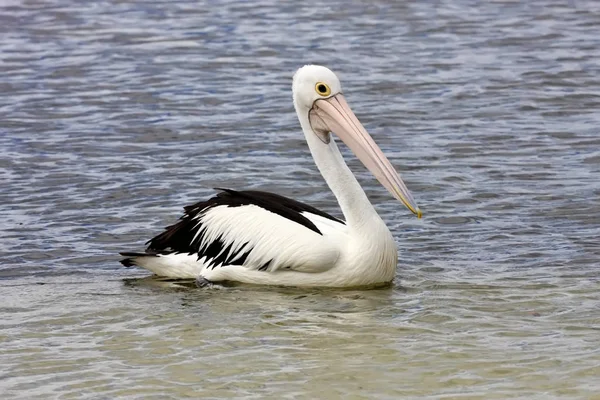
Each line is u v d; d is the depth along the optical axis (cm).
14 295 1270
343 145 1966
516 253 1402
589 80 2348
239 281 1307
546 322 1132
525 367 1004
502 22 2942
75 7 3222
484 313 1169
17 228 1527
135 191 1695
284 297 1248
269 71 2503
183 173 1788
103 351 1074
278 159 1869
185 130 2055
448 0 3238
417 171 1783
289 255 1262
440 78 2403
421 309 1187
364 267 1262
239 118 2134
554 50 2625
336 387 966
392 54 2633
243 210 1309
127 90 2353
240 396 951
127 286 1309
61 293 1277
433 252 1419
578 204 1595
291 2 3259
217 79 2439
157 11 3172
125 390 970
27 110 2197
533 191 1664
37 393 969
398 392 952
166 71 2511
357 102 2228
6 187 1717
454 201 1630
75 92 2339
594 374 983
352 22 2991
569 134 1980
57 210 1606
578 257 1377
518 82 2353
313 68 1319
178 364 1031
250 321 1156
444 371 999
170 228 1357
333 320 1155
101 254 1433
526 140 1948
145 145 1961
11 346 1093
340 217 1591
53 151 1920
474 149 1902
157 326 1148
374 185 1731
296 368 1013
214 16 3100
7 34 2900
